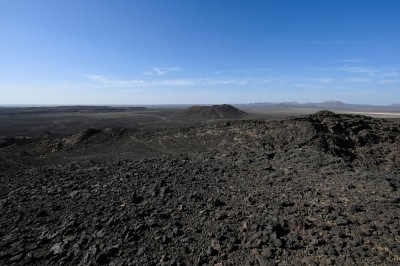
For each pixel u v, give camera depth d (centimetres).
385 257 645
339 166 1505
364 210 909
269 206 981
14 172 1778
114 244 754
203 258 683
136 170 1562
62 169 1803
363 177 1284
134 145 3484
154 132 3916
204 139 3266
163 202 1054
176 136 3572
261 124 3288
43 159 2783
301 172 1418
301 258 663
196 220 894
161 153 2966
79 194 1180
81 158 2809
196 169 1531
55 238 813
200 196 1107
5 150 3544
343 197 1049
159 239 775
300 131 2753
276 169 1505
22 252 741
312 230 784
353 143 2638
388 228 774
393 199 981
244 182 1295
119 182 1338
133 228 836
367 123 3061
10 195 1228
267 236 746
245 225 820
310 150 1945
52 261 705
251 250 706
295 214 902
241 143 2891
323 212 908
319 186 1190
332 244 707
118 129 4181
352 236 743
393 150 2506
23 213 1004
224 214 907
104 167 1709
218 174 1444
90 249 732
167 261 683
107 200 1097
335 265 630
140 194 1147
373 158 2369
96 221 902
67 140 3903
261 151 1969
